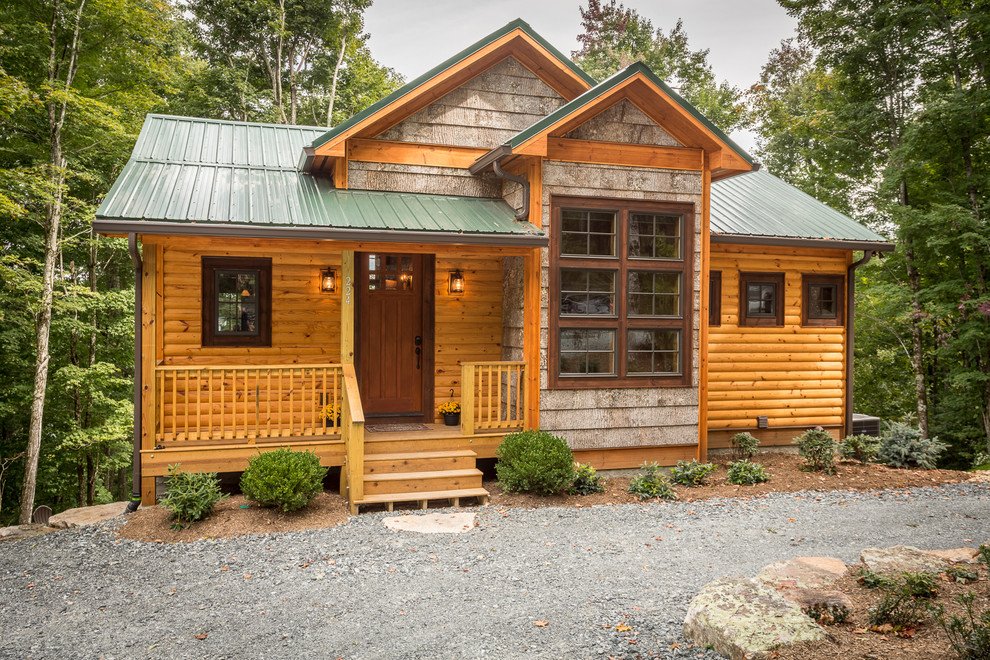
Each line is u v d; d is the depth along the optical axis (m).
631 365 8.95
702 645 3.96
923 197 14.51
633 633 4.24
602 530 6.71
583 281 8.74
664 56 29.91
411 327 9.59
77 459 15.59
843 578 4.84
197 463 7.61
